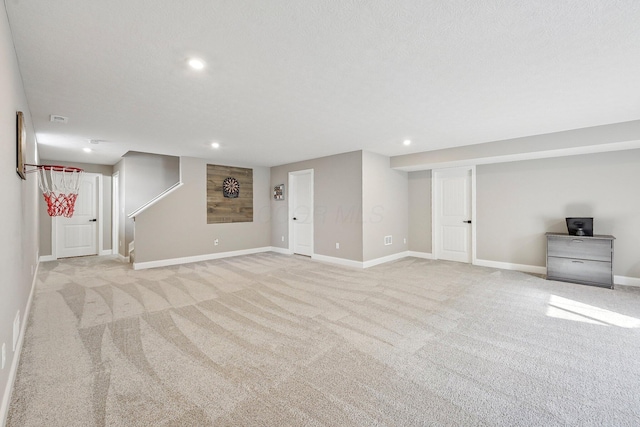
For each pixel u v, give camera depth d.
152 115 3.21
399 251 6.13
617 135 3.51
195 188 5.92
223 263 5.64
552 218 4.62
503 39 1.80
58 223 6.12
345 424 1.49
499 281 4.23
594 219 4.26
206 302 3.35
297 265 5.43
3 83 1.51
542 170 4.70
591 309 3.10
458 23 1.64
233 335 2.50
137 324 2.72
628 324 2.72
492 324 2.73
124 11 1.53
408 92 2.62
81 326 2.68
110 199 6.77
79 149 4.98
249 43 1.84
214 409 1.60
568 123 3.54
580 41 1.82
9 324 1.76
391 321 2.80
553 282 4.16
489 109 3.04
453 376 1.92
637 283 3.96
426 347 2.30
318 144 4.71
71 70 2.18
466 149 4.78
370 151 5.30
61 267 5.27
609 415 1.55
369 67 2.16
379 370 1.98
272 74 2.27
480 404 1.65
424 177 6.14
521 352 2.22
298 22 1.63
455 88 2.53
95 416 1.54
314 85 2.47
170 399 1.68
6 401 1.57
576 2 1.46
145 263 5.24
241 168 6.68
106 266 5.37
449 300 3.40
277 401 1.67
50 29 1.68
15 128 2.03
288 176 6.68
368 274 4.69
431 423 1.50
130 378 1.88
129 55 1.98
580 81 2.39
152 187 6.16
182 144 4.65
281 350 2.25
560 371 1.97
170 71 2.21
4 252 1.63
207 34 1.75
